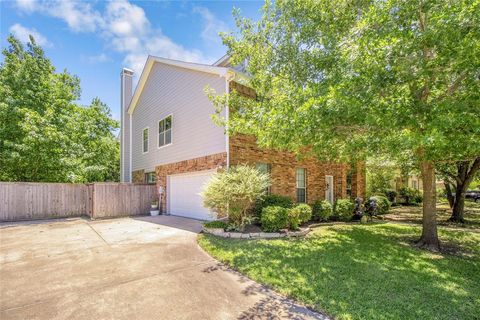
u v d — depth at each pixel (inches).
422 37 161.6
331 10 270.2
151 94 565.9
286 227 319.6
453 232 338.0
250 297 146.3
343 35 258.2
